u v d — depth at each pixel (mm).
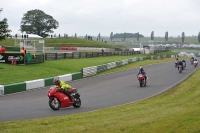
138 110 14641
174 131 8562
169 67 46156
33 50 41781
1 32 39344
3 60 36219
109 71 40594
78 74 32625
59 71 35844
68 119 12266
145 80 26562
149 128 9195
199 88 23578
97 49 83062
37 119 12367
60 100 15508
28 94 21875
